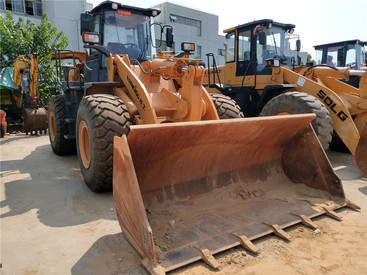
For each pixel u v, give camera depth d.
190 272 2.09
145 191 2.76
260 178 3.45
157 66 4.11
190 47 4.30
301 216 2.80
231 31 7.07
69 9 17.48
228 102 4.52
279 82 6.08
